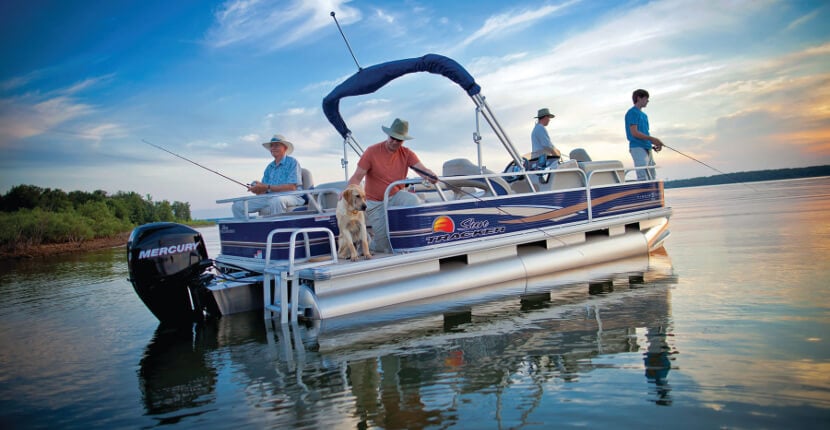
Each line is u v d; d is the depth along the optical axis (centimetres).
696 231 1026
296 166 681
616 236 721
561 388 275
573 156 749
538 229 634
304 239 532
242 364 358
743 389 257
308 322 464
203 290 531
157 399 305
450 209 556
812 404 237
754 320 372
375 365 334
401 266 518
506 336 379
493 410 254
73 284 890
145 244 504
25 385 348
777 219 1116
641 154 776
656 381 275
